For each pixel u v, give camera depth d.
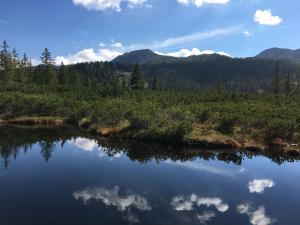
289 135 43.69
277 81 109.94
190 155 39.50
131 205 23.50
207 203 24.27
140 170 33.19
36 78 116.94
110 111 55.91
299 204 24.48
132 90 98.81
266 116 48.75
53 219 20.72
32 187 27.27
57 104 72.56
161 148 42.97
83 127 61.19
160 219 21.17
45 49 115.25
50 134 54.28
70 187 27.41
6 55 113.12
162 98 76.69
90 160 37.41
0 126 61.62
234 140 43.19
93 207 22.94
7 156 38.81
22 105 69.94
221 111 56.75
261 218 21.81
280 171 33.22
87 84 116.94
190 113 53.56
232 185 28.72
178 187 27.92
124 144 45.78
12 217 20.95
